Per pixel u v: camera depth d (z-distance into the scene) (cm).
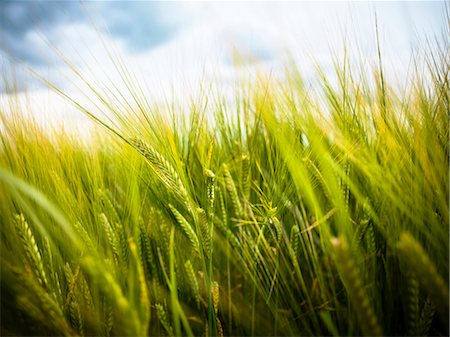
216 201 52
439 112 50
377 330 25
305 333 40
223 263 48
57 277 38
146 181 51
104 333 38
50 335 35
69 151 55
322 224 40
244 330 41
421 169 43
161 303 40
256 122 64
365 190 46
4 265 38
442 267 36
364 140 50
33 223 42
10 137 48
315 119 51
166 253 43
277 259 42
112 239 38
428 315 33
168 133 46
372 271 39
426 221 40
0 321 37
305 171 43
